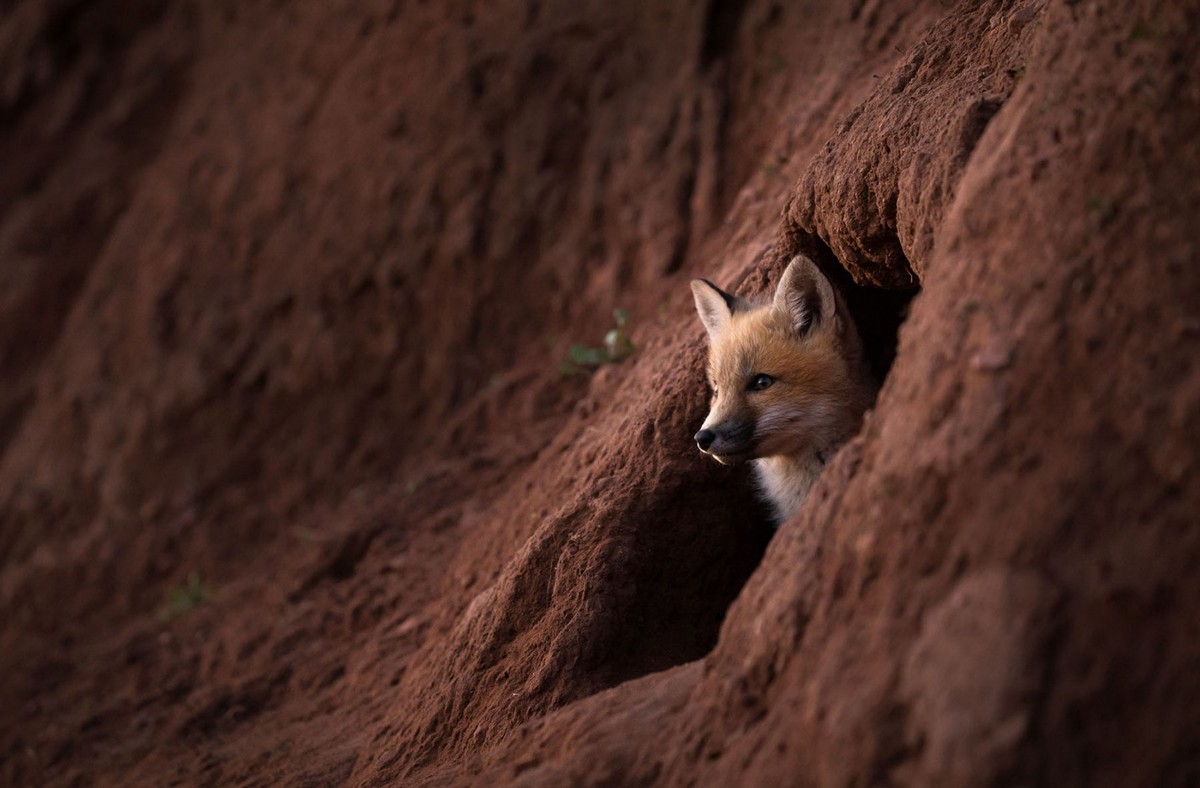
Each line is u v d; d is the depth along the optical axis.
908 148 7.18
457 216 16.28
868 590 5.01
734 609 5.82
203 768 10.09
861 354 8.06
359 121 18.19
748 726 5.22
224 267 19.00
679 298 12.27
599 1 16.30
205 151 20.62
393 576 12.38
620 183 14.93
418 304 16.42
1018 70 6.61
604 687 7.43
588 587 7.85
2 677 14.99
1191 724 4.05
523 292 15.55
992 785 4.06
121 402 18.95
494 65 16.75
